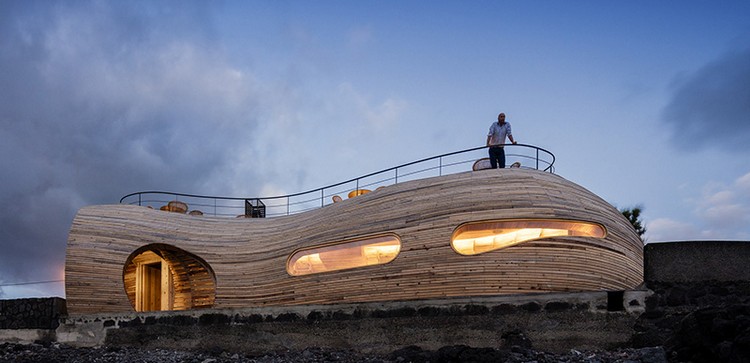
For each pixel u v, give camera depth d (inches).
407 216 655.1
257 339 669.9
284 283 708.0
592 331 560.4
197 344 694.5
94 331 741.3
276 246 743.1
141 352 677.3
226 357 631.2
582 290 606.2
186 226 813.9
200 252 772.6
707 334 402.6
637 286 659.4
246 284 738.8
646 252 584.4
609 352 518.6
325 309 648.4
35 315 800.9
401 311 617.0
